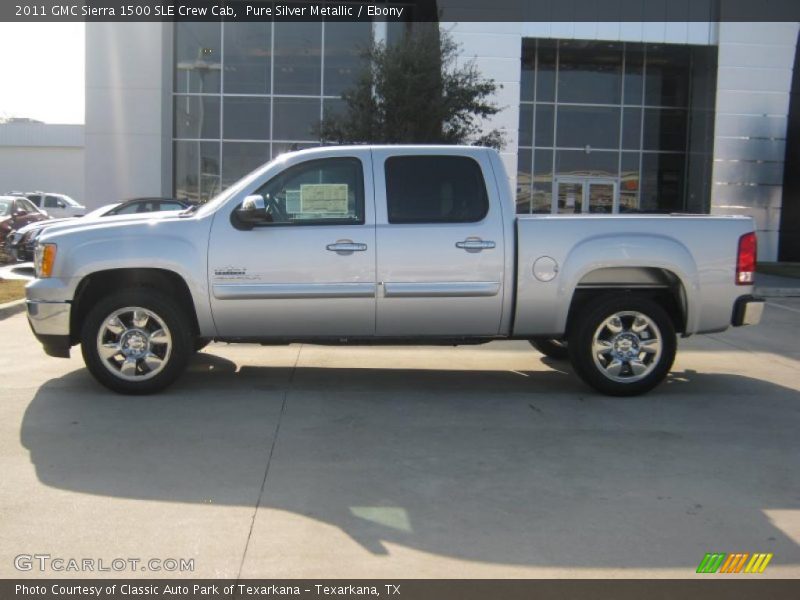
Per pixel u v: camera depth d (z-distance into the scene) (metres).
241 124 23.00
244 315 6.43
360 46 20.30
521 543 3.86
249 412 6.10
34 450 5.12
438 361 8.34
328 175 6.53
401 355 8.66
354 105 18.22
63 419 5.82
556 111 24.84
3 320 10.66
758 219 23.94
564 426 5.89
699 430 5.84
